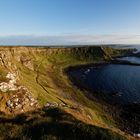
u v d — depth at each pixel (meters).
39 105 88.75
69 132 17.19
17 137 14.70
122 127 84.06
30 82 139.12
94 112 93.69
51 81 179.38
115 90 146.38
